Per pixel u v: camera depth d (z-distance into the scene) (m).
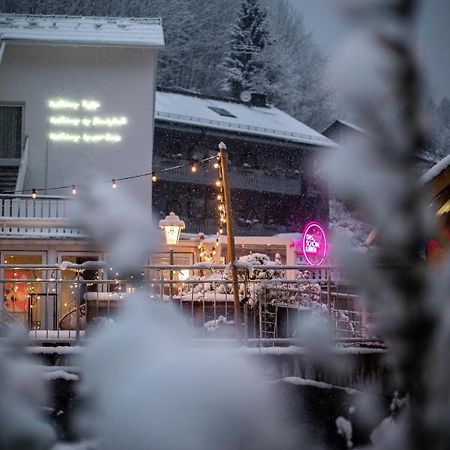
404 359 4.21
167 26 48.41
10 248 18.86
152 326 9.13
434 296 4.13
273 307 11.08
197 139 32.34
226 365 8.66
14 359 8.73
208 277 12.69
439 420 4.26
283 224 34.53
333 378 8.52
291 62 48.19
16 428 8.35
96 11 45.84
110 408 8.61
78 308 9.09
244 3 48.44
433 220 4.14
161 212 31.12
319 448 8.30
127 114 21.89
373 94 3.92
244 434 8.42
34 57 21.80
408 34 3.89
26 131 21.56
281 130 34.75
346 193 4.12
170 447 8.35
